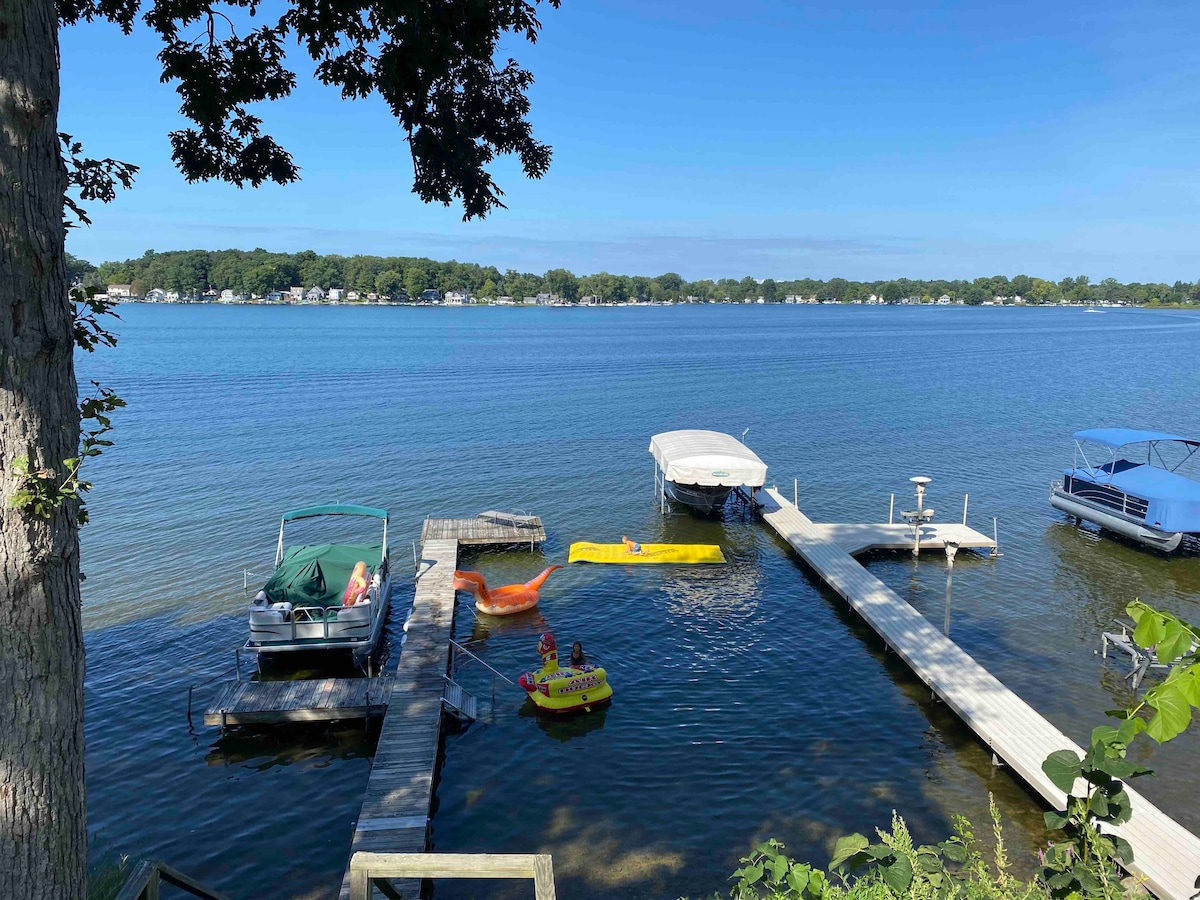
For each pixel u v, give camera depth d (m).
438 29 11.12
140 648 24.58
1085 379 97.25
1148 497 34.22
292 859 15.45
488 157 12.34
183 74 11.32
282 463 49.56
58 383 5.59
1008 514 40.41
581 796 17.52
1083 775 6.31
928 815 16.88
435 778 18.25
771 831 16.30
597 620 27.48
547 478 47.03
